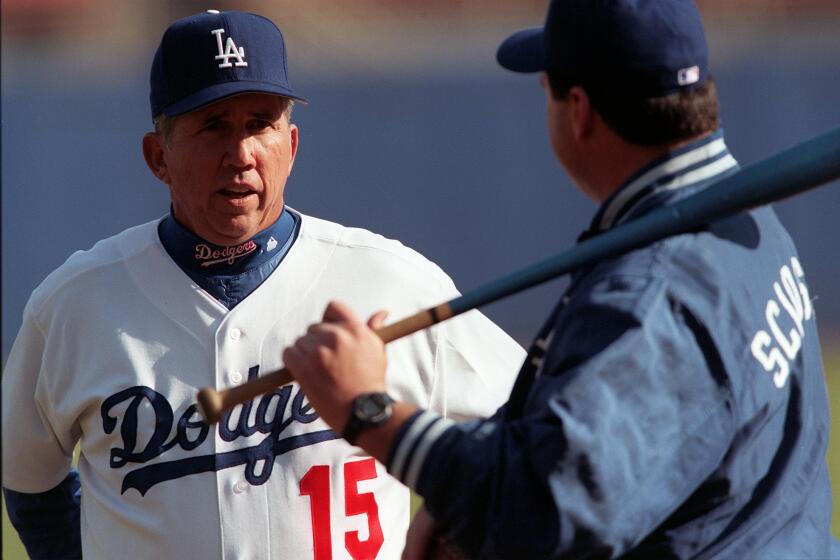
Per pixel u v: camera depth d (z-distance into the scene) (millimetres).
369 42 48062
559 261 7816
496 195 42469
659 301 7293
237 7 48156
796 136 42719
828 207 42656
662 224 7562
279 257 11242
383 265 11398
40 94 40625
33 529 12305
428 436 7355
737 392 7316
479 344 11758
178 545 10570
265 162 10898
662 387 7125
